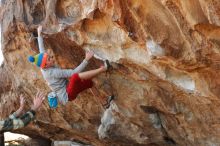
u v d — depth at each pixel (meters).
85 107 10.21
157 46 6.75
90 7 7.31
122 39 7.35
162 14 6.48
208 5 5.68
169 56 6.81
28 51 9.51
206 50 6.41
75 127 11.20
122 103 9.02
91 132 11.07
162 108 8.55
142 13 6.61
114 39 7.48
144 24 6.68
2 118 12.75
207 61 6.64
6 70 11.91
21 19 8.98
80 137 12.12
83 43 7.98
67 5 7.89
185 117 8.38
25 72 10.33
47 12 8.16
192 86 7.32
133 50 7.45
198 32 6.25
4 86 12.23
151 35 6.72
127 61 7.70
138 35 6.94
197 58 6.60
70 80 7.11
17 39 9.50
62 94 7.11
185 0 5.96
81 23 7.65
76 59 8.52
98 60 8.12
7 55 10.27
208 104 7.70
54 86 7.12
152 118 9.08
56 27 8.15
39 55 7.08
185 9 6.06
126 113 9.16
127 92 8.67
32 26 8.78
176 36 6.56
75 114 10.76
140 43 7.10
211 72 6.95
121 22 6.87
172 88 7.87
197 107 8.02
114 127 9.61
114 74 8.41
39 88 10.43
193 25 6.14
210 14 5.74
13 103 12.07
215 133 8.26
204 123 8.20
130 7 6.63
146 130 9.40
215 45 6.27
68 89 7.11
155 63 7.30
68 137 12.89
